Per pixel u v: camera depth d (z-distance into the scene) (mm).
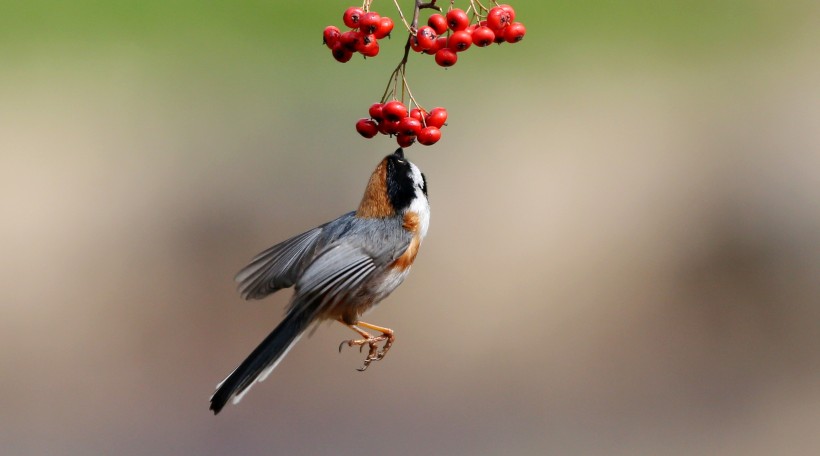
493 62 18469
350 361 15461
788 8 20391
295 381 15266
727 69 18844
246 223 16500
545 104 18000
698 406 15281
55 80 17938
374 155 17094
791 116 18250
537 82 18312
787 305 16625
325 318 8031
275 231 16484
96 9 18828
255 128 17281
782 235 17031
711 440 14594
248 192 16719
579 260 16531
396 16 18094
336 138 17297
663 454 14305
